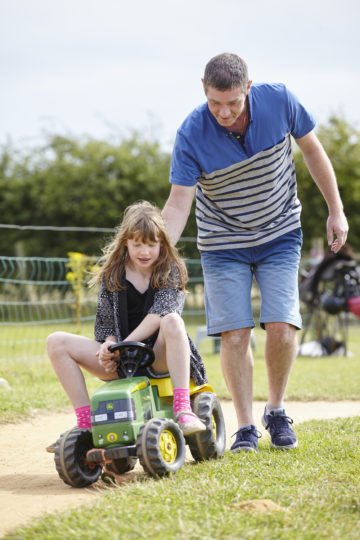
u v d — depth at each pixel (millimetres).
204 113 6070
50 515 4449
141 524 4195
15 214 32188
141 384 5484
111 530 4117
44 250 31312
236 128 6012
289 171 6414
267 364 6422
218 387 10875
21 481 5695
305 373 12945
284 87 6180
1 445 7141
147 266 5926
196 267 20438
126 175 31688
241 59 5738
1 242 31844
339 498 4609
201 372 6230
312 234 30266
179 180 6129
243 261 6434
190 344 6137
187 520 4262
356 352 18500
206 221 6469
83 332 15453
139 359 5621
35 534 4133
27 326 19016
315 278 17391
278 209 6352
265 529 4094
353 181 30828
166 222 6109
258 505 4469
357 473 5246
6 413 8500
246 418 6398
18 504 4961
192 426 5547
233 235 6352
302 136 6375
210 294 6418
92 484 5543
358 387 10914
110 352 5609
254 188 6176
